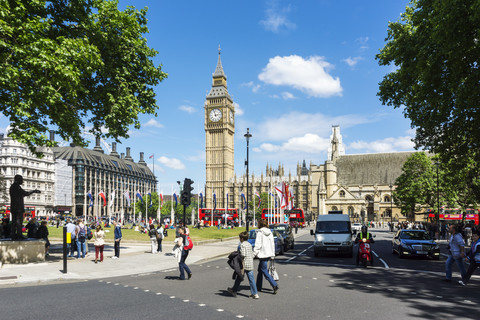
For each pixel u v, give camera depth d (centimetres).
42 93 1817
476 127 2330
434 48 2197
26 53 1738
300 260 2364
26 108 1831
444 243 4238
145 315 957
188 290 1312
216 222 9344
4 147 11631
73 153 15738
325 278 1608
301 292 1287
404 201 7600
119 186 18988
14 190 2192
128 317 937
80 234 2378
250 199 15038
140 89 2678
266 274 1256
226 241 4138
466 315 997
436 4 1975
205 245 3531
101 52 2448
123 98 2461
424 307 1080
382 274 1742
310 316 962
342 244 2523
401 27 3030
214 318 932
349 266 2056
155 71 2730
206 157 18075
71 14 2231
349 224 2748
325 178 14212
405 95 2845
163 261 2248
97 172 16825
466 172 3516
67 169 14662
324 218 2808
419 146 3017
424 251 2402
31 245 2106
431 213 7156
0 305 1067
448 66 2133
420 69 2273
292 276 1662
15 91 1819
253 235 2586
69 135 2200
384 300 1167
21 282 1470
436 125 2564
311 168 15000
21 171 11806
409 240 2514
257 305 1081
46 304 1080
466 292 1315
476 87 1953
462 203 6488
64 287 1377
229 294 1242
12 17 1756
